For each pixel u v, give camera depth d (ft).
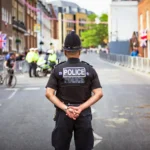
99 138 24.88
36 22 252.01
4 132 27.09
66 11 602.85
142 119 31.63
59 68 14.35
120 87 57.98
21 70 94.99
